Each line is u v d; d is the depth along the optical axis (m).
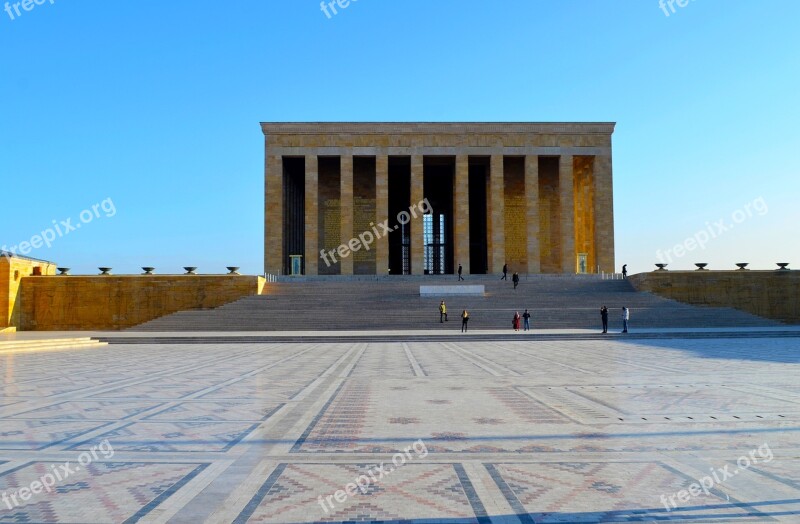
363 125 73.12
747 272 56.97
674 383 18.36
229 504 7.71
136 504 7.71
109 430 11.95
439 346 35.59
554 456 9.88
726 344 34.69
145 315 57.22
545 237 79.56
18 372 22.78
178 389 17.80
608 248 72.81
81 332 52.59
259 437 11.32
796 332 40.78
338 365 24.81
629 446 10.52
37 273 59.41
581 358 27.02
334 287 58.91
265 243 72.19
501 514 7.34
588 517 7.24
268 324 48.72
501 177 73.06
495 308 53.19
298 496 8.00
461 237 72.38
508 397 15.98
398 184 85.81
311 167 72.75
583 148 73.81
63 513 7.42
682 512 7.38
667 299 53.91
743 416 13.11
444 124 73.38
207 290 57.34
